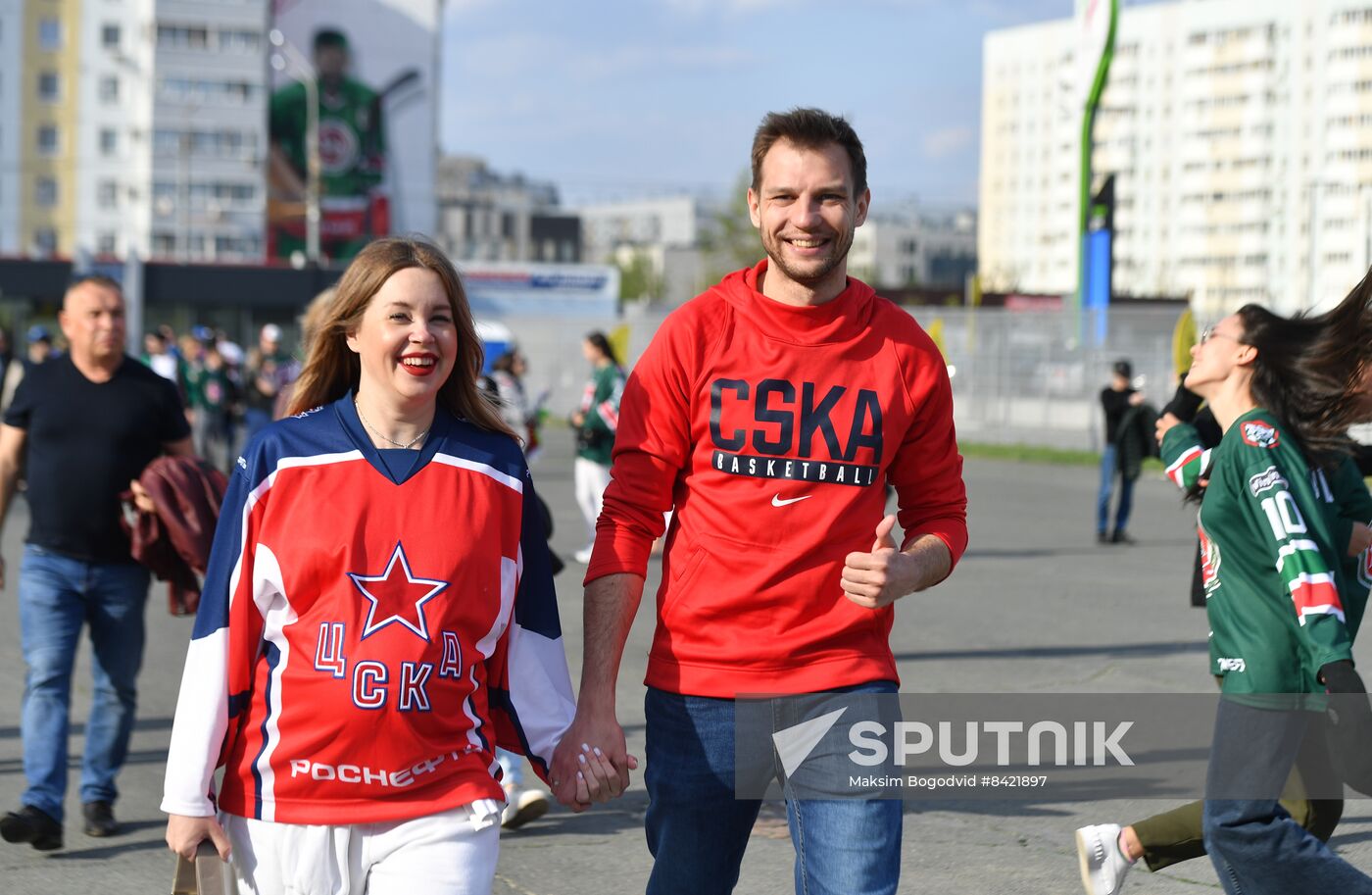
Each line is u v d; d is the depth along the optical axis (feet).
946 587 39.42
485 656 9.98
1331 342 12.25
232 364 73.46
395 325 9.73
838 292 10.55
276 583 9.54
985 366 98.78
